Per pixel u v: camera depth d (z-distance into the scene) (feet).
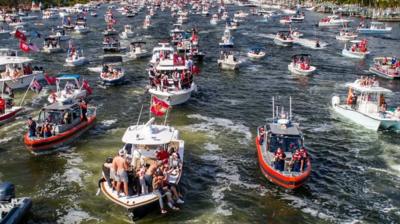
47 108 127.85
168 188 89.30
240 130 138.72
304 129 143.02
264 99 177.17
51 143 119.44
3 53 225.76
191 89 168.66
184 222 85.76
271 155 107.65
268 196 96.94
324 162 117.08
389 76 219.00
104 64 212.64
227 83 203.00
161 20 495.41
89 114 146.20
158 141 95.96
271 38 354.54
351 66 247.50
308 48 308.40
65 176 104.99
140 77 210.38
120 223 85.05
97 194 93.45
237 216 88.53
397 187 102.99
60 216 87.40
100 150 121.08
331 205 94.27
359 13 590.96
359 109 149.69
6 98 156.04
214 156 117.80
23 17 517.14
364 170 112.27
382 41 349.41
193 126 141.90
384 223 87.86
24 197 89.66
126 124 143.02
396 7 591.78
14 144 125.18
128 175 84.64
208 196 96.53
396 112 143.33
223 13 559.38
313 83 205.98
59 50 281.95
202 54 250.16
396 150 125.59
